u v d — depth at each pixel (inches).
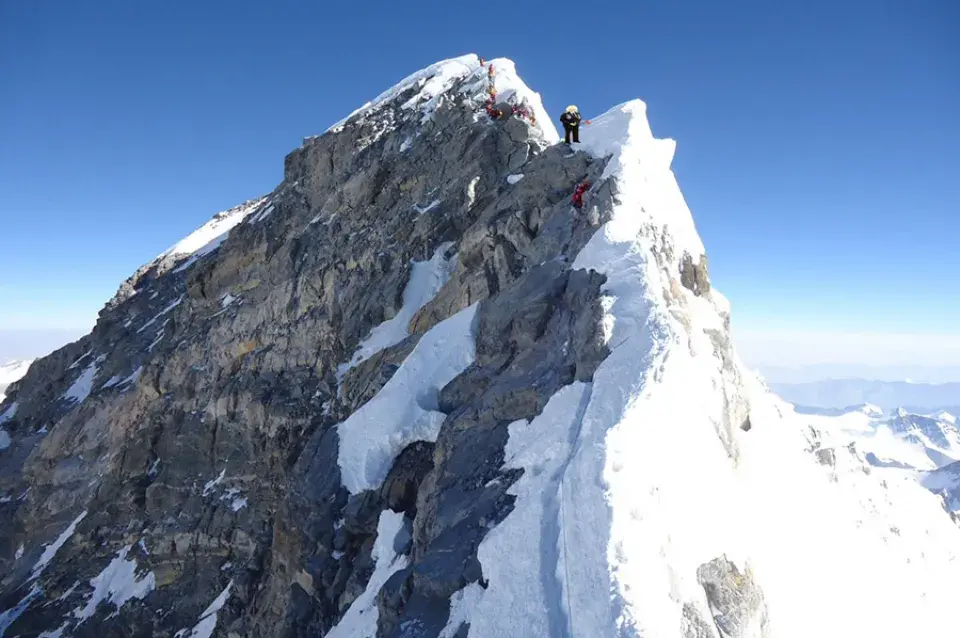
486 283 834.8
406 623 466.9
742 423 674.8
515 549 439.2
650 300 574.6
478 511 518.0
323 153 1389.0
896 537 825.5
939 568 824.9
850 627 553.0
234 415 1143.6
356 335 1045.2
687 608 378.0
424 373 788.6
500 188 1031.6
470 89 1283.2
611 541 380.2
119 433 1397.6
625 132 854.5
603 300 593.9
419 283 1036.5
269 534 970.7
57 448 1519.4
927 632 657.0
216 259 1454.2
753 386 816.9
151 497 1187.3
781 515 596.4
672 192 842.2
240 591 927.7
